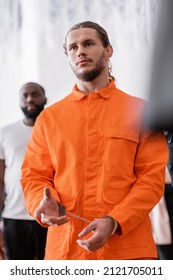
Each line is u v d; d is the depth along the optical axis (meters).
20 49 4.57
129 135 1.67
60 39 4.45
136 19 4.15
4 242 2.88
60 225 1.60
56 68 4.53
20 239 2.84
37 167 1.78
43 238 2.82
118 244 1.63
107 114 1.71
